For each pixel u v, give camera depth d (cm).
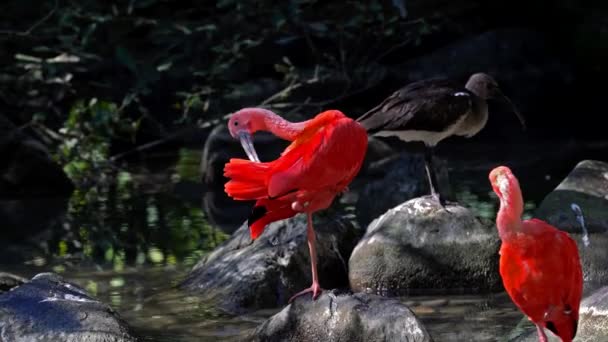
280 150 1359
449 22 1783
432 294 795
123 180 1335
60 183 1251
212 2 1689
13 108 1449
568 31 1778
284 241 824
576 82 1773
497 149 1496
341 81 1627
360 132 646
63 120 1494
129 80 1589
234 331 697
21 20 1498
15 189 1228
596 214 845
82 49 1346
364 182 1272
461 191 1159
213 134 1330
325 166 625
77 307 653
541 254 506
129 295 793
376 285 802
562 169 1308
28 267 880
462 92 910
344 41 1667
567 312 523
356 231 887
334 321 622
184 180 1327
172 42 1408
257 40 1459
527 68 1727
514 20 1838
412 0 1767
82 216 1101
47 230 1033
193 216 1094
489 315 727
